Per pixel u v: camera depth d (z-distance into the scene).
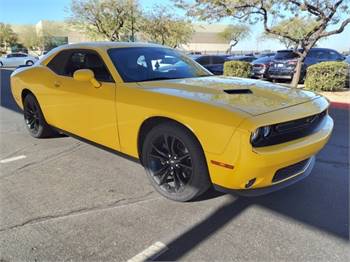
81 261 2.42
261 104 2.92
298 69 11.75
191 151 2.97
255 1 10.48
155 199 3.32
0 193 3.49
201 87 3.38
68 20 26.02
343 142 5.23
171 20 26.83
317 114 3.12
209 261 2.41
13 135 5.65
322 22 10.62
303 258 2.44
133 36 25.39
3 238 2.69
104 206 3.20
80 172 4.02
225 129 2.67
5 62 31.17
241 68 13.42
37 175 3.95
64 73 4.46
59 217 3.00
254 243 2.61
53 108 4.62
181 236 2.71
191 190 3.11
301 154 2.87
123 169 4.10
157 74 3.93
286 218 2.97
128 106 3.40
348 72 11.09
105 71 3.81
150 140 3.32
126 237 2.70
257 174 2.70
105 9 24.09
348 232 2.75
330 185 3.61
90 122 3.96
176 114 2.98
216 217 2.98
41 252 2.52
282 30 12.71
